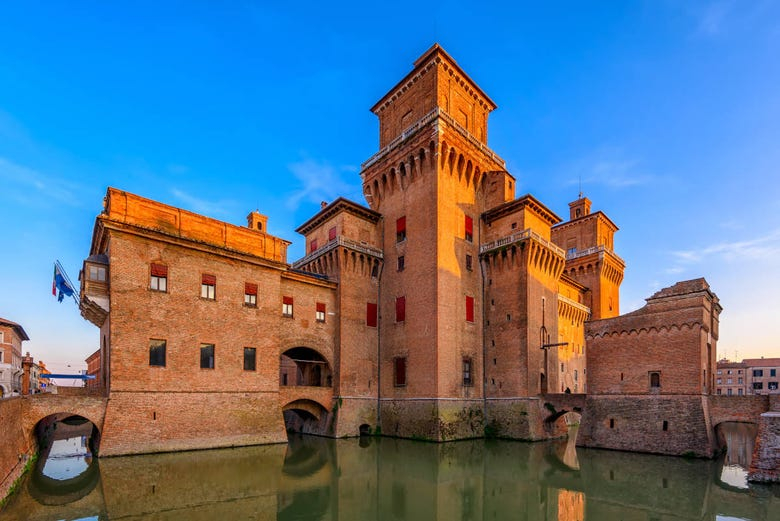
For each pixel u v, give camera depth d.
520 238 45.28
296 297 43.06
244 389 36.44
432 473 27.92
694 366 32.72
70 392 37.09
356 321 46.59
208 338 34.97
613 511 20.38
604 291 69.31
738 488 24.14
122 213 32.16
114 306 30.64
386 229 50.16
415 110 50.12
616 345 37.19
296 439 42.19
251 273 38.47
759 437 26.00
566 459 32.50
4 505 19.66
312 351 46.31
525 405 42.62
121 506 19.80
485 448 37.72
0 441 20.44
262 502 21.08
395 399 45.00
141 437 30.52
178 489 22.73
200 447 33.00
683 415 32.81
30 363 29.44
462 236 47.06
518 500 22.19
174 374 32.75
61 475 25.97
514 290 45.72
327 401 43.38
